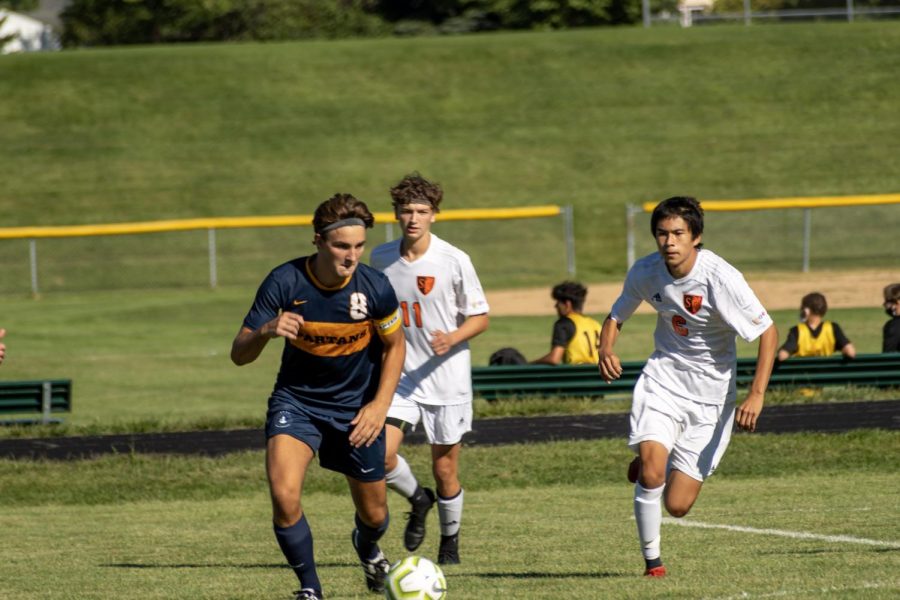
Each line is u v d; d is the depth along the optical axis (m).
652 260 24.23
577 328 56.41
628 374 55.88
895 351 58.00
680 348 24.09
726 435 24.34
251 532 33.59
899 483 39.31
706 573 22.44
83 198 150.88
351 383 21.78
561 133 165.75
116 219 146.25
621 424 51.81
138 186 154.12
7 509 40.16
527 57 185.38
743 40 188.25
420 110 172.50
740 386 56.44
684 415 23.98
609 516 34.41
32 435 52.69
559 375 55.72
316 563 27.61
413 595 20.42
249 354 20.77
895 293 58.47
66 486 43.22
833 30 190.75
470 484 42.31
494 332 89.62
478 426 52.06
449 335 27.97
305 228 143.00
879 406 53.97
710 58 183.50
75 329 96.19
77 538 32.78
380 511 22.86
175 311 106.00
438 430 28.75
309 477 44.44
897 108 169.38
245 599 21.42
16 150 161.62
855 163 156.00
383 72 182.00
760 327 23.27
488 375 55.53
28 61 182.75
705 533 29.64
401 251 29.23
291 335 20.00
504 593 20.61
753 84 176.25
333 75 181.25
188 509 39.31
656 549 23.05
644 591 19.94
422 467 44.97
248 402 65.50
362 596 22.28
